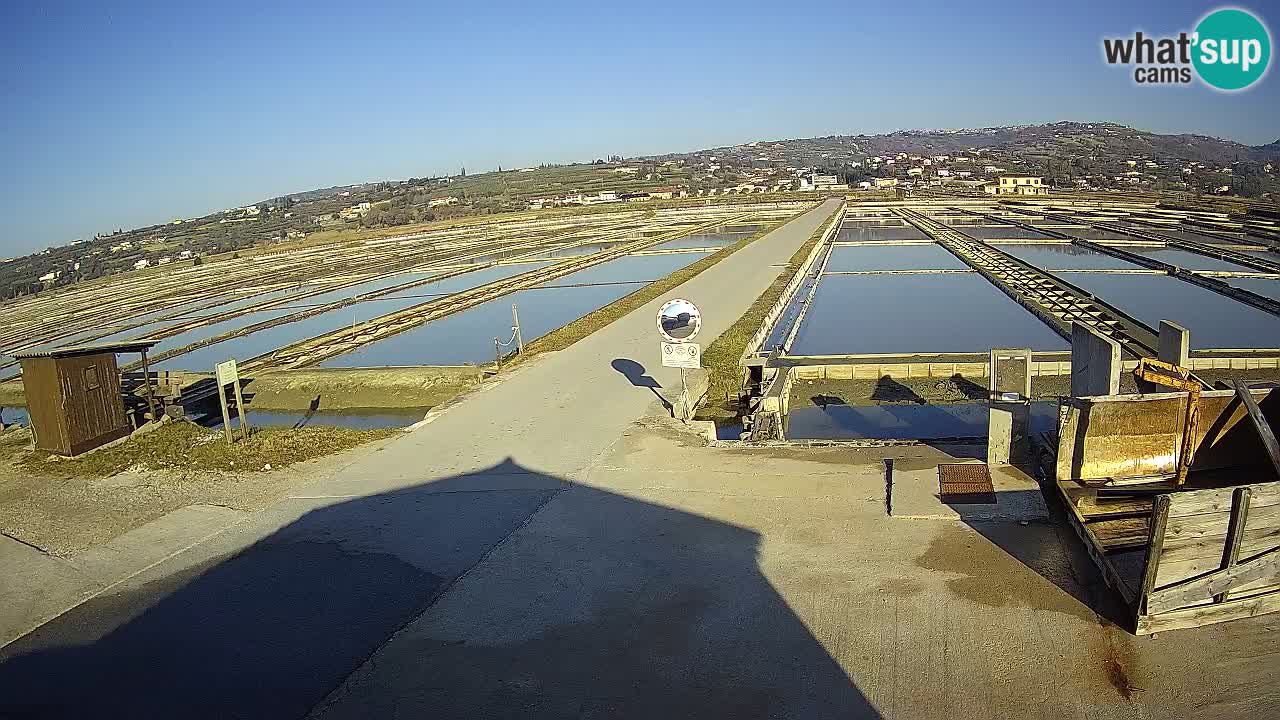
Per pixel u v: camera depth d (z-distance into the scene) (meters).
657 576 6.50
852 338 21.70
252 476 9.66
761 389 13.77
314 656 5.75
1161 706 4.66
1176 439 7.20
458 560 7.03
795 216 66.12
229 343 27.16
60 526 8.55
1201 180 116.94
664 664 5.34
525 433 10.56
